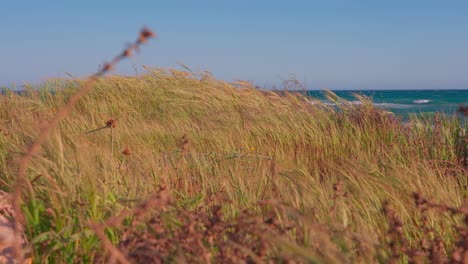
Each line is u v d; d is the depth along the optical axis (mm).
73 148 4031
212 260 2602
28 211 3330
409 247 3412
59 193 3365
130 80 10680
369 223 3725
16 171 3879
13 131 5500
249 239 2709
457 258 2531
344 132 7844
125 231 2994
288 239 2559
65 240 3066
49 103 10516
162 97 10000
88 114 9352
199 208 3449
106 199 3566
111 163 4566
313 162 6926
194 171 5652
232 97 9766
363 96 9164
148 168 5047
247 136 7777
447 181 5328
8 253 3080
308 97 9570
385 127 7871
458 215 3928
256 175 4988
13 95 10125
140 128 8000
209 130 7977
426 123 7680
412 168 5363
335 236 2689
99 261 2861
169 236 2832
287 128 7977
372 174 4996
